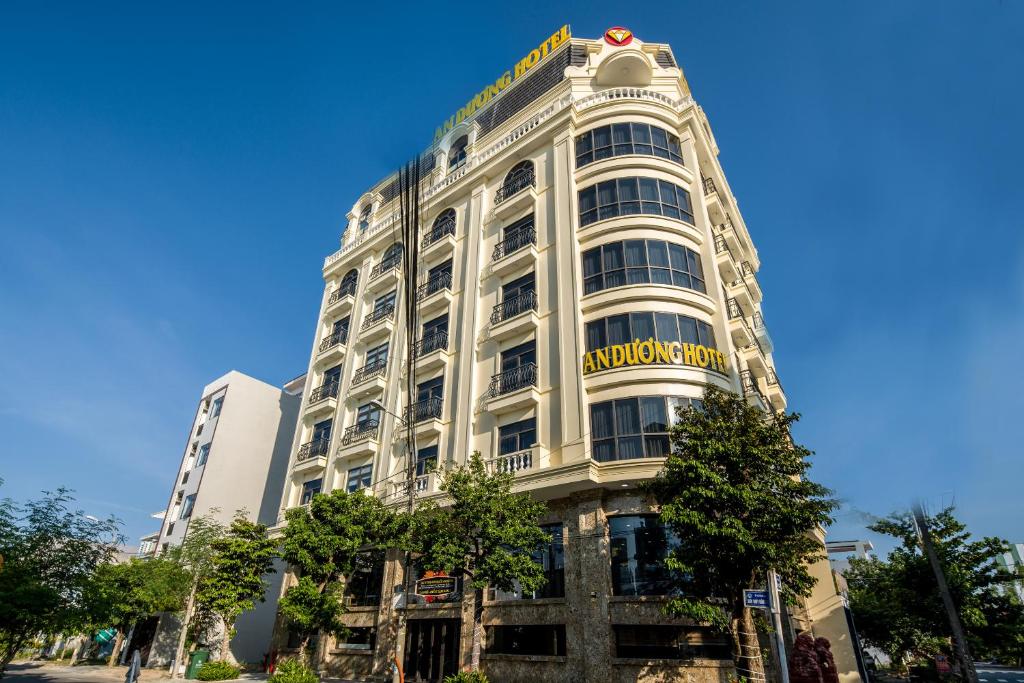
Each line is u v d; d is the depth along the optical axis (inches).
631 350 768.9
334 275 1400.1
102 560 663.1
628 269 831.7
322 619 769.6
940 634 776.3
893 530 791.7
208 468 1341.0
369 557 866.8
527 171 1051.9
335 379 1226.6
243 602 920.9
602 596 645.3
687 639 612.1
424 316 1088.8
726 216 1075.3
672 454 557.3
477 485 639.1
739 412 577.6
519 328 885.8
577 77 1112.2
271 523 1419.8
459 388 933.8
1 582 556.1
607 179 918.4
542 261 932.0
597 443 745.6
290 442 1523.1
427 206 1210.0
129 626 1200.8
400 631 606.2
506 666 687.1
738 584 506.9
